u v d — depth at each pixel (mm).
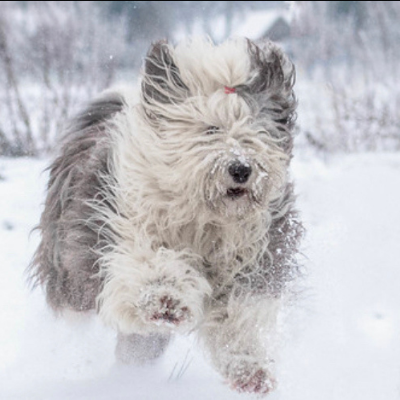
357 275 12633
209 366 10211
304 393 9352
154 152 9141
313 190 17766
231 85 9141
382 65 26328
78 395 9148
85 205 9633
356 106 24500
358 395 9281
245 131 9039
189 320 8828
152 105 9242
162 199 9234
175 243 9438
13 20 28234
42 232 10867
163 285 8789
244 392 9281
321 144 23531
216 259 9555
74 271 9734
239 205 9102
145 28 40406
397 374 9758
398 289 12164
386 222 15297
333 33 28594
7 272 13320
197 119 9047
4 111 23062
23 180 18594
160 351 10195
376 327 11000
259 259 9656
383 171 19688
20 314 11625
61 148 11148
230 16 47031
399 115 24422
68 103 23578
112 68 26062
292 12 29578
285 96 9516
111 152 9672
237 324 9414
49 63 25875
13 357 10445
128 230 9312
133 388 9461
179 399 9125
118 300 8930
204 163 8930
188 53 9250
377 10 27891
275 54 9469
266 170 9102
